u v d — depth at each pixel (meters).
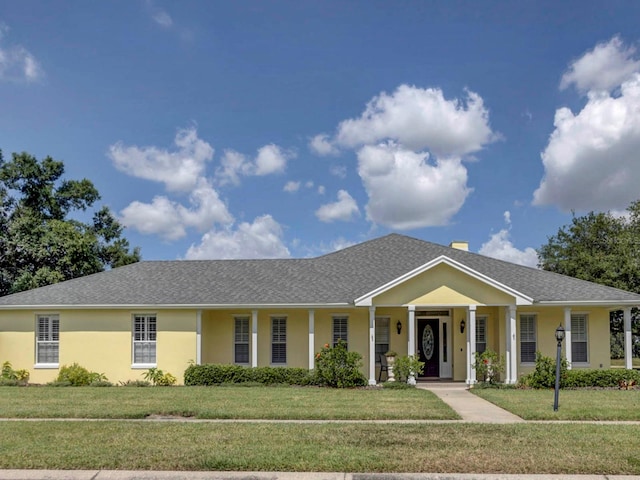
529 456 9.36
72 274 36.00
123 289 25.22
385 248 28.64
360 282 25.34
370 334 22.77
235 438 10.79
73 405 15.44
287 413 13.93
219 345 25.11
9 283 35.50
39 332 24.31
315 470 8.71
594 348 23.92
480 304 22.56
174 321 23.98
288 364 24.61
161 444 10.29
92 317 24.14
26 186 38.62
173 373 23.70
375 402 16.16
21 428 11.88
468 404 16.19
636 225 39.62
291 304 23.50
